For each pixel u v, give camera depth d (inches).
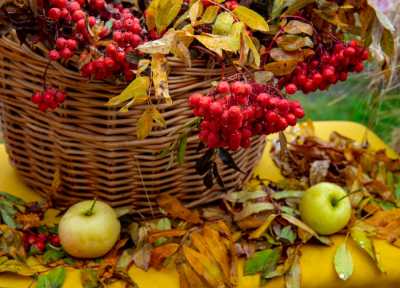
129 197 40.8
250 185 44.5
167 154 39.1
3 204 40.5
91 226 38.1
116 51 35.4
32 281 37.7
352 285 39.8
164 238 39.6
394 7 49.2
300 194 42.4
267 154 47.9
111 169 39.6
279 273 38.6
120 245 39.4
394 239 41.1
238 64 36.0
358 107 57.2
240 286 38.3
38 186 42.5
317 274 39.4
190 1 36.9
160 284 38.1
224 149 38.6
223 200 41.9
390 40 39.3
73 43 35.8
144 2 38.0
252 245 39.9
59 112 38.5
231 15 35.8
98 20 36.5
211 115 34.0
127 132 38.7
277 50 37.9
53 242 39.4
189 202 41.9
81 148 39.4
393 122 54.5
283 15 38.2
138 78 34.9
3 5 36.2
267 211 41.0
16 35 37.4
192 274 37.8
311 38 39.0
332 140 48.5
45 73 37.2
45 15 36.5
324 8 38.5
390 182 45.2
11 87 39.6
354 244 41.0
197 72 37.8
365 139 49.1
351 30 39.6
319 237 40.5
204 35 35.5
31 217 40.0
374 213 42.6
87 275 37.7
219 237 39.1
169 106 38.2
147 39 36.8
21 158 42.2
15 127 41.2
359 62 39.3
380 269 39.7
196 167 38.9
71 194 41.2
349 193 41.0
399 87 51.5
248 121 35.0
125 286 37.7
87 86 37.3
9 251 38.3
